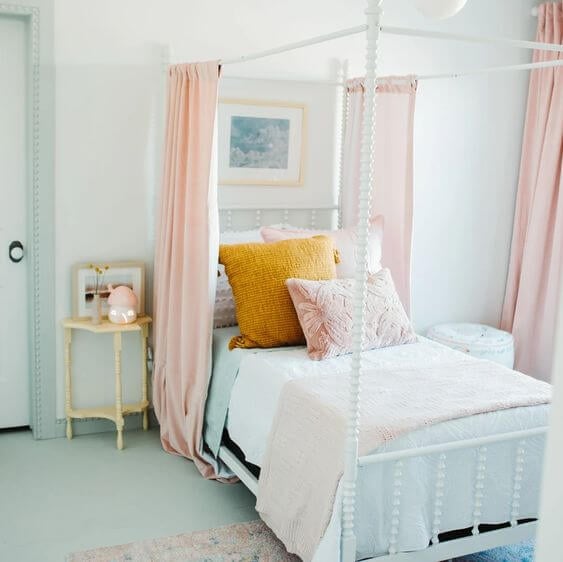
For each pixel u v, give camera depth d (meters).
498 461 2.52
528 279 4.42
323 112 3.99
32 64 3.39
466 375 2.86
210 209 3.24
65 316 3.62
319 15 3.89
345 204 4.00
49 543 2.71
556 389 0.57
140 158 3.65
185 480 3.28
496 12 4.35
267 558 2.66
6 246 3.60
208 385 3.33
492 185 4.52
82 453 3.52
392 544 2.36
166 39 3.61
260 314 3.19
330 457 2.36
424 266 4.42
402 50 4.12
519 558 2.75
